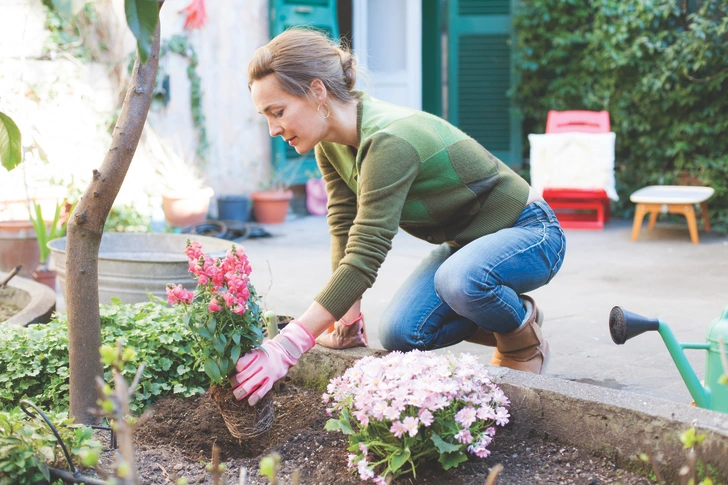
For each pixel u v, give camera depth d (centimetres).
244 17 853
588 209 814
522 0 933
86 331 234
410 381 200
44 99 671
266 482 210
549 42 933
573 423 215
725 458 185
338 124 229
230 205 829
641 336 397
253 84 223
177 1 795
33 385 265
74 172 659
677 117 845
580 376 334
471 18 960
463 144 241
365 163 223
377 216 222
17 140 259
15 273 407
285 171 885
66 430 210
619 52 855
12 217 623
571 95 923
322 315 222
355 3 937
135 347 271
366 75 242
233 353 210
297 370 275
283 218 855
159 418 250
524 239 251
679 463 193
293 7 870
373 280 225
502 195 253
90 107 697
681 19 840
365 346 271
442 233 260
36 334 279
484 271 241
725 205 813
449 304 249
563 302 480
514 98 959
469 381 206
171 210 748
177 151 805
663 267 597
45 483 195
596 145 763
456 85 977
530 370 258
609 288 522
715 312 450
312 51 222
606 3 862
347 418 213
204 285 215
